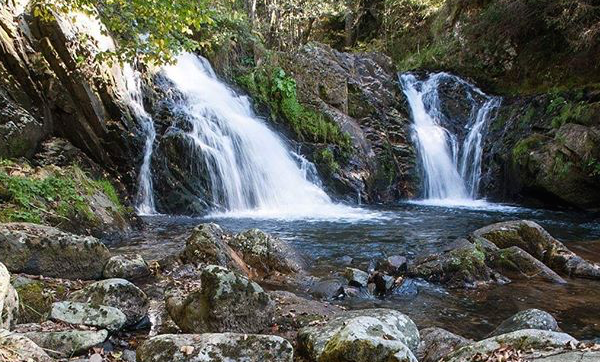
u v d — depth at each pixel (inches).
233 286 175.2
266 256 278.4
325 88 633.0
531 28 688.4
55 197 308.2
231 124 515.8
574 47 622.5
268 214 463.8
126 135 417.4
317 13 917.8
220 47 606.9
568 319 212.7
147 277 242.7
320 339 157.4
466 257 266.5
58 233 229.3
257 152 518.9
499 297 240.5
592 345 132.3
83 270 228.5
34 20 378.9
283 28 966.4
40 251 217.0
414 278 264.8
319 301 230.2
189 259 264.2
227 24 644.1
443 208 527.5
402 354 134.0
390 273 270.2
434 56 823.1
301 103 603.2
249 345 137.9
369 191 573.0
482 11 772.0
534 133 569.0
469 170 642.8
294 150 563.5
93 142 401.1
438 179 634.8
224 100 550.0
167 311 191.9
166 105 476.1
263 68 613.6
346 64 685.3
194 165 454.0
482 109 671.1
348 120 610.5
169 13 286.7
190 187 448.1
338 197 550.9
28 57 373.1
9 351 117.6
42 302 184.7
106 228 328.5
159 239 331.3
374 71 703.1
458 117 692.1
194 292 180.4
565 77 634.2
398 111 679.1
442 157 649.0
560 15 633.6
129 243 316.8
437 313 220.7
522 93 668.7
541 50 676.7
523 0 676.1
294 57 654.5
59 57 382.9
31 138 354.0
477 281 259.4
